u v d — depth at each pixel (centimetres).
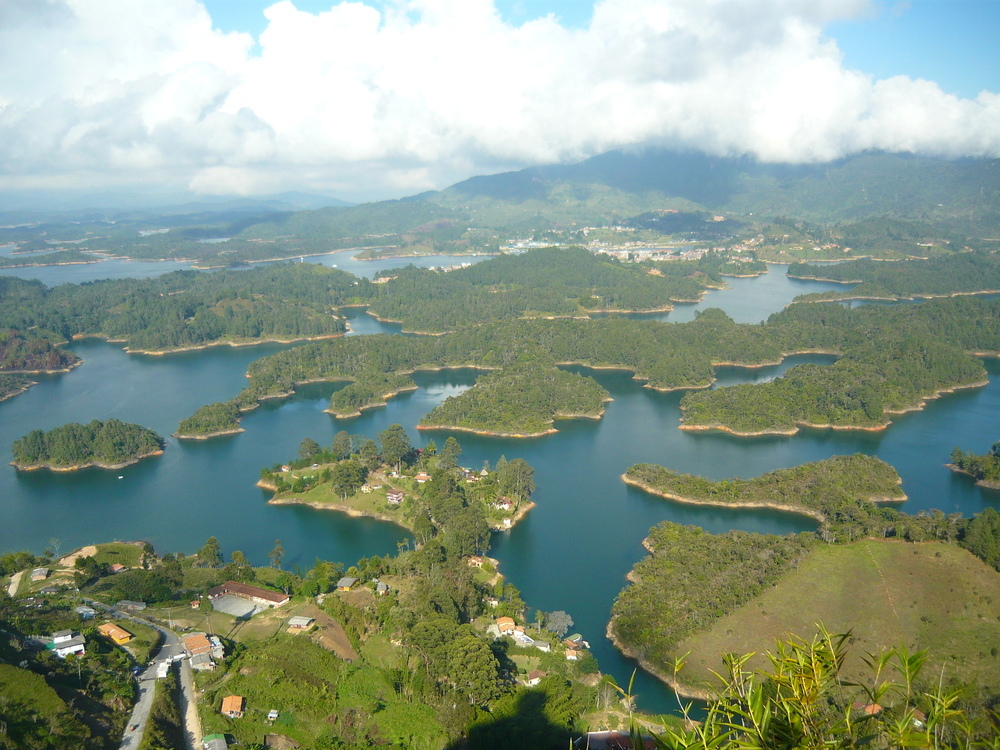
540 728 10319
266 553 18112
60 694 10225
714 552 16100
